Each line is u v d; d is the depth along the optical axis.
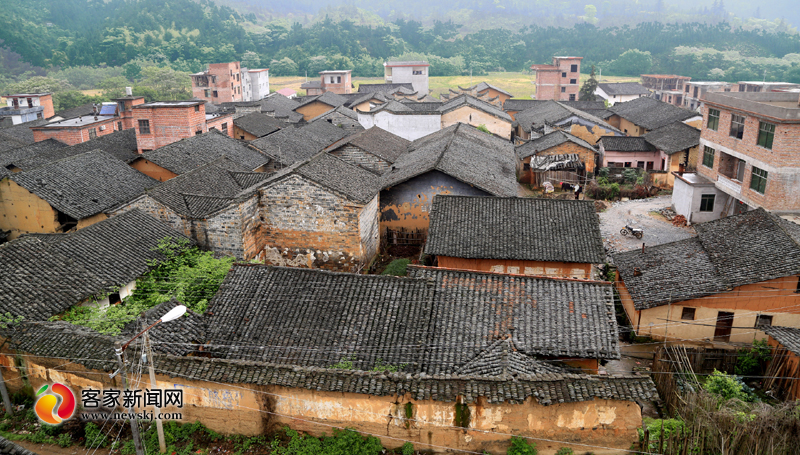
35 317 16.00
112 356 13.66
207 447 13.15
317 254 25.92
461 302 17.22
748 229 22.98
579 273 22.94
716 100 33.94
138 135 42.66
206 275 20.44
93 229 21.06
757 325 20.67
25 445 13.53
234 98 94.12
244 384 12.84
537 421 12.20
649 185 42.09
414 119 52.16
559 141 45.50
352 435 12.72
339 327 16.61
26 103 66.50
